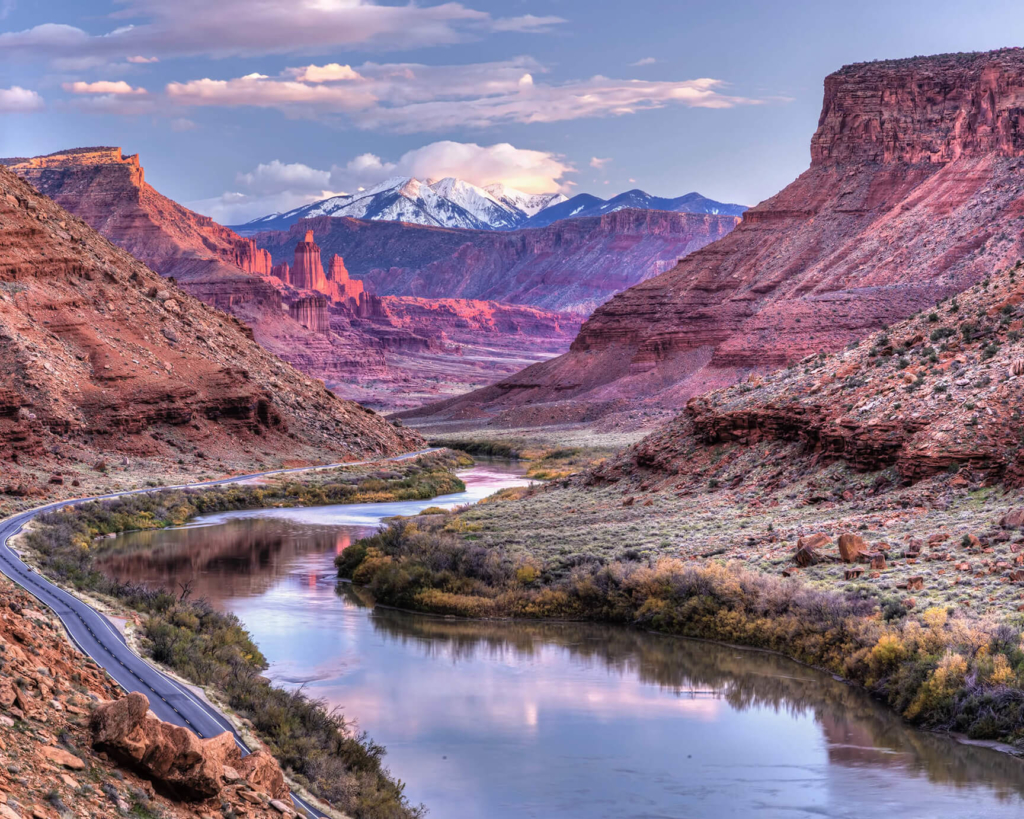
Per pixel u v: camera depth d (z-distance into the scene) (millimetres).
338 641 45281
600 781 29016
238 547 71438
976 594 40312
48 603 38000
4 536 60000
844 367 74188
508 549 60812
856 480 61531
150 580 57688
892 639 36906
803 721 34312
